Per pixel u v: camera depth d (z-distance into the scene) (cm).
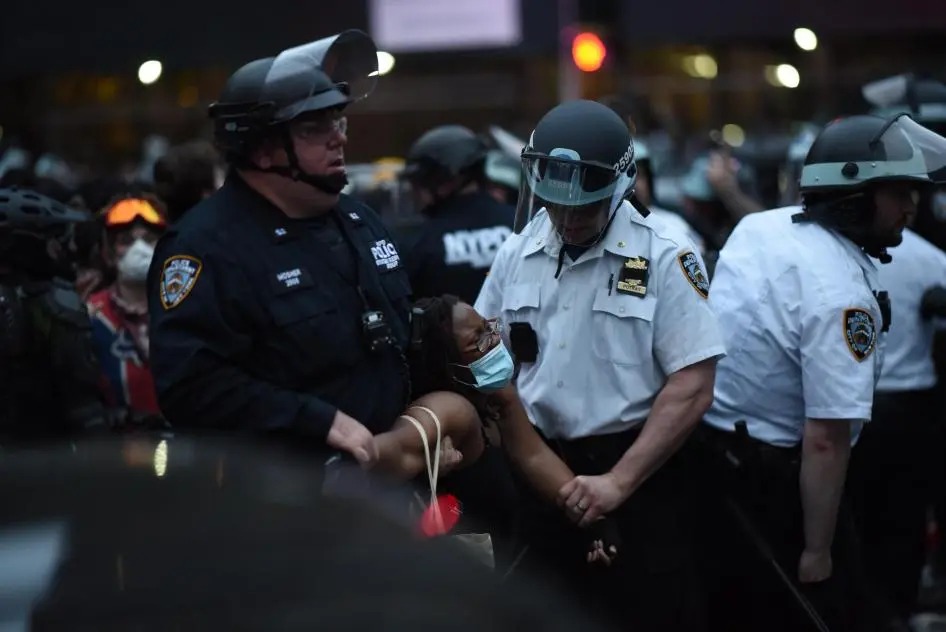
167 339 370
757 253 477
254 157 381
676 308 435
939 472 604
